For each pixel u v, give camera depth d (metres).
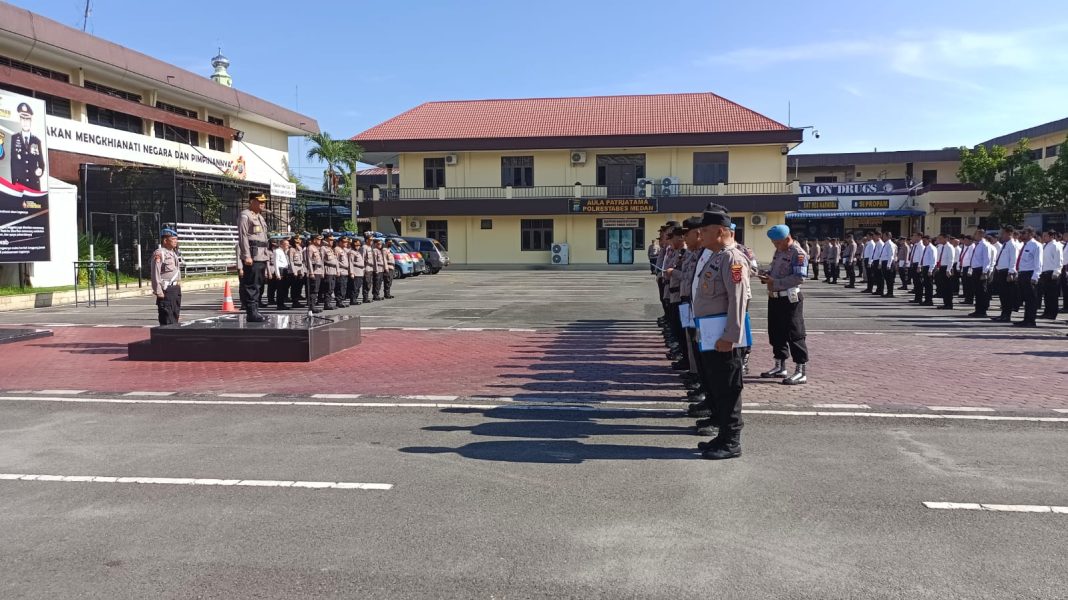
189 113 34.66
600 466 5.69
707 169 42.25
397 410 7.61
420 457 5.94
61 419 7.27
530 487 5.21
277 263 18.84
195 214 29.50
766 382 9.00
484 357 10.96
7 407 7.80
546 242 43.66
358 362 10.56
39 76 25.09
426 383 9.03
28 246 19.00
